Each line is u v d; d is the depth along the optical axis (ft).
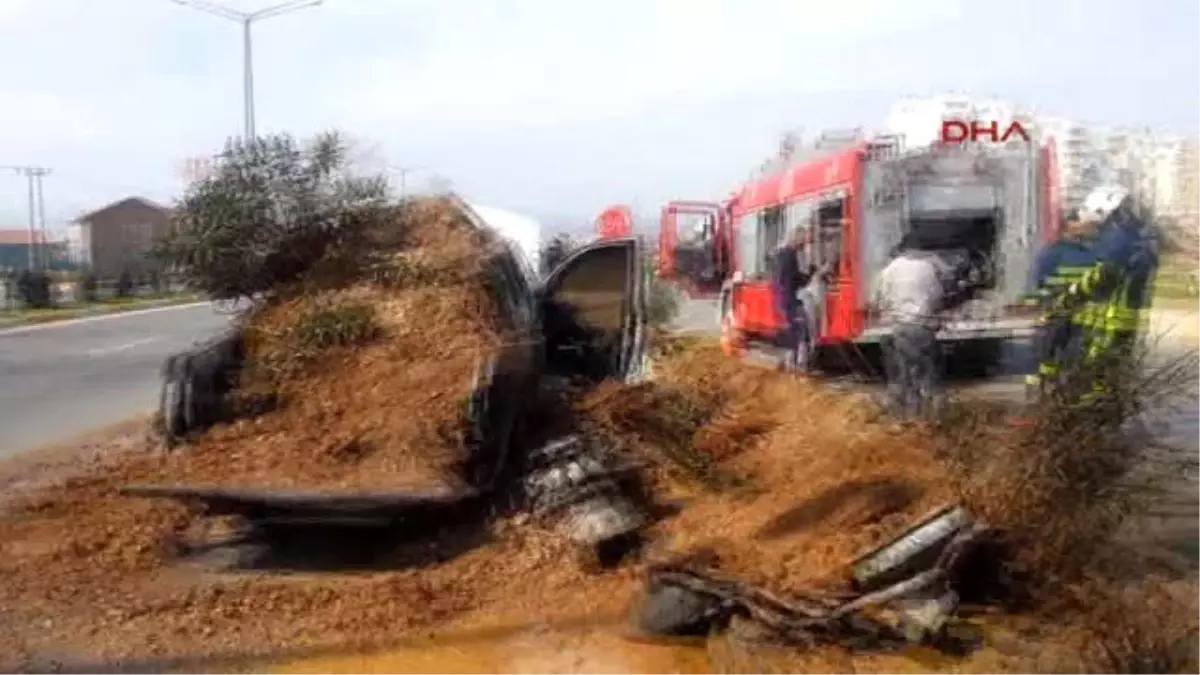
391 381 28.99
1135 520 23.58
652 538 25.52
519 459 28.32
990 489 22.07
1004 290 41.37
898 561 20.72
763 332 56.03
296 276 33.94
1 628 21.38
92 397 55.11
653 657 20.15
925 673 18.76
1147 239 31.65
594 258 36.63
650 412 31.81
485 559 25.02
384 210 35.50
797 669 19.07
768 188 57.21
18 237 349.00
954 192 43.70
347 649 20.54
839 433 29.76
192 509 27.84
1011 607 21.20
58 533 26.91
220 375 29.81
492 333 30.42
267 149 35.19
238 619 21.93
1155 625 19.77
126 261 211.20
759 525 24.70
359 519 25.31
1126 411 22.85
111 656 20.16
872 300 41.70
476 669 19.67
